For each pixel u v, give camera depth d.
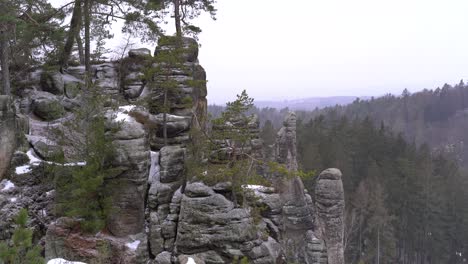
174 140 26.14
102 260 17.95
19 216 10.33
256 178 22.30
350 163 65.94
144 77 26.25
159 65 24.84
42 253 19.30
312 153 61.94
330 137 72.06
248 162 22.69
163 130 25.67
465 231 60.12
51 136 22.55
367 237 59.16
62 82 29.38
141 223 20.58
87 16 29.34
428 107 172.50
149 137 24.16
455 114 167.50
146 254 19.98
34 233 19.72
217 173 20.42
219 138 21.36
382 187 60.47
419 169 67.38
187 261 18.56
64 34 29.31
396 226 61.78
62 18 30.33
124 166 19.91
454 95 177.62
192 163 21.17
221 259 19.62
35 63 30.97
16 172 20.31
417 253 61.91
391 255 55.69
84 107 21.50
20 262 11.03
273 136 75.19
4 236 18.88
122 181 19.95
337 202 32.53
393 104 185.25
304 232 33.09
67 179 20.08
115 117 20.55
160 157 22.19
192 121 27.83
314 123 86.81
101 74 31.55
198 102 31.17
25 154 21.08
